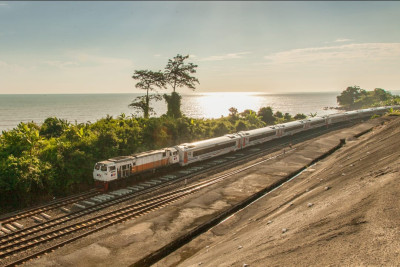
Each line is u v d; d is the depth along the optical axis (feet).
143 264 42.27
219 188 75.92
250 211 60.95
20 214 64.13
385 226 23.84
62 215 63.52
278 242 30.42
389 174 36.52
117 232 51.26
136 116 144.87
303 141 159.84
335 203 35.24
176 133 132.98
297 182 80.12
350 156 78.79
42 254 47.88
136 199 73.77
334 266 20.88
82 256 43.09
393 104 334.65
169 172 101.24
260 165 101.91
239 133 138.82
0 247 48.80
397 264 18.72
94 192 79.92
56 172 78.74
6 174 68.49
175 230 51.83
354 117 234.58
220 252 37.37
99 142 96.22
